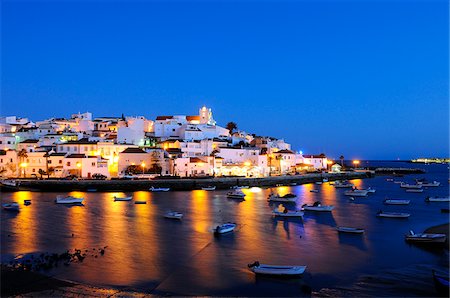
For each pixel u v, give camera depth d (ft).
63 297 108.47
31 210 252.21
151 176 444.14
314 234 187.62
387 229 200.85
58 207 266.36
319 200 324.80
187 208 265.54
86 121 645.51
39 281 119.24
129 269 133.28
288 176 518.37
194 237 179.32
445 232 188.65
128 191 384.27
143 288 117.39
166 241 171.22
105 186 390.01
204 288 118.11
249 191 402.52
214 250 157.69
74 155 440.45
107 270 131.75
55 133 579.07
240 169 531.09
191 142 552.00
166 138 615.57
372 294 114.11
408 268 136.87
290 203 297.74
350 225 211.20
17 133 565.94
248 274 130.21
